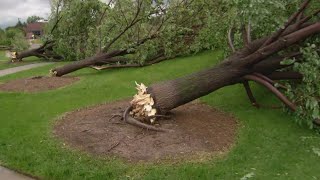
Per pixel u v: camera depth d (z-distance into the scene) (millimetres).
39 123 7152
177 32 13102
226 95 8570
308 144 5863
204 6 12711
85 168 5180
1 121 7391
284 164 5227
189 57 13594
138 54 13078
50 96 9609
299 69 6270
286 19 6391
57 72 12695
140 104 6410
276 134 6281
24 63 19484
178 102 6621
